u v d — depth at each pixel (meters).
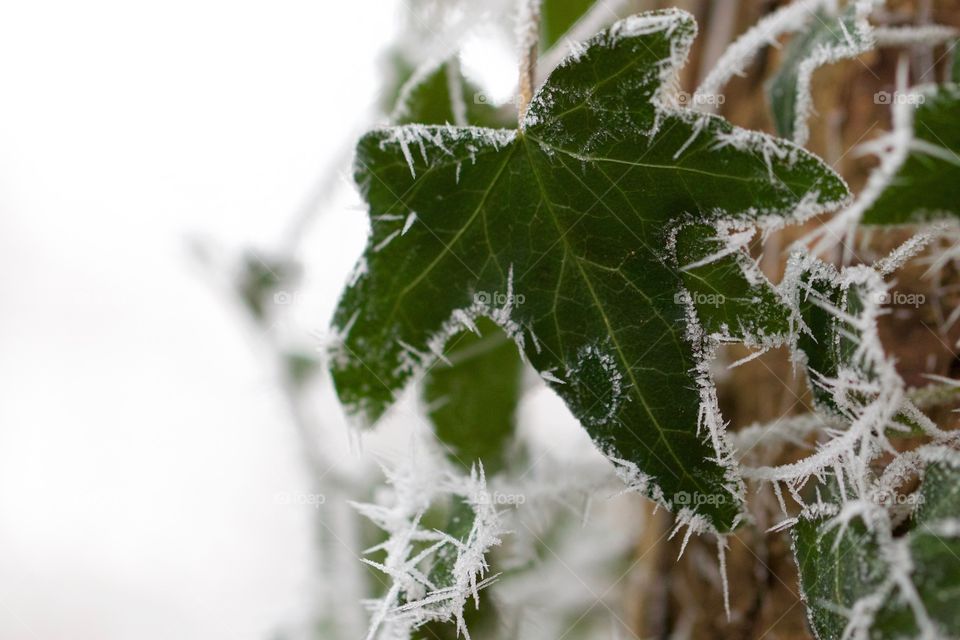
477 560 0.21
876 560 0.19
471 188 0.20
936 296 0.21
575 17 0.23
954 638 0.19
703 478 0.20
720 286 0.20
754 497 0.23
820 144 0.23
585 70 0.20
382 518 0.22
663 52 0.20
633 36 0.20
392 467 0.25
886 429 0.20
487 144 0.20
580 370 0.20
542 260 0.20
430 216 0.20
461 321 0.20
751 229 0.21
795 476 0.20
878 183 0.19
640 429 0.20
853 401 0.20
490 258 0.20
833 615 0.20
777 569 0.23
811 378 0.20
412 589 0.21
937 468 0.19
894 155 0.19
